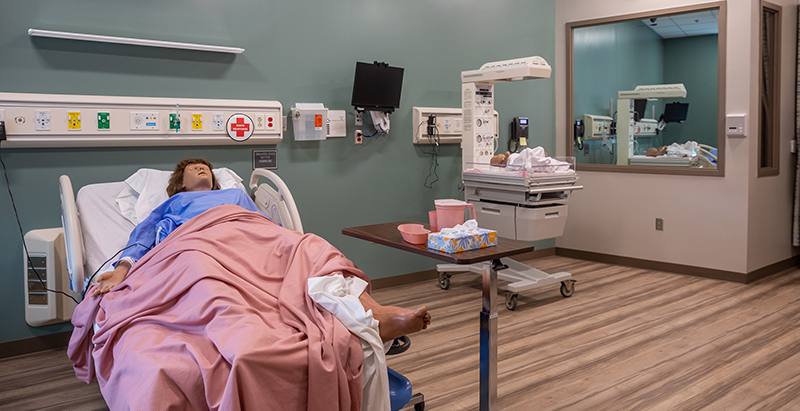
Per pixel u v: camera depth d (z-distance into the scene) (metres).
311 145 3.59
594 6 4.65
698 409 2.12
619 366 2.53
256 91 3.35
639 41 4.46
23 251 2.73
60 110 2.67
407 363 2.59
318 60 3.58
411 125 4.06
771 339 2.84
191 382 1.44
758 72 3.91
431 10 4.10
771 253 4.24
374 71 3.64
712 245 4.11
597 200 4.74
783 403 2.16
